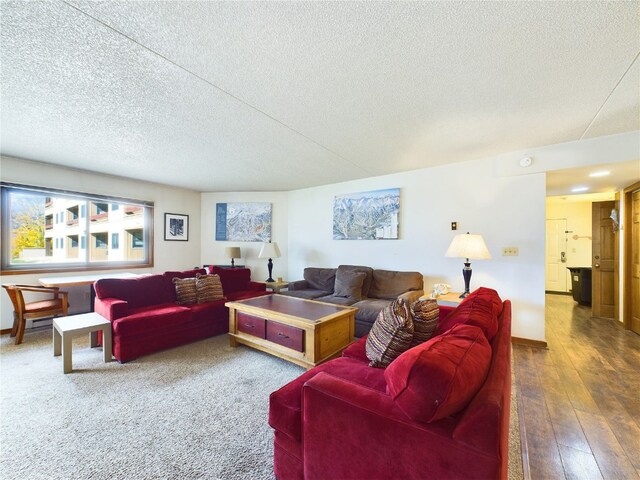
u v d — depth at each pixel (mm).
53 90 1963
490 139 2865
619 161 2738
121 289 3219
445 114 2314
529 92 1976
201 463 1474
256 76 1800
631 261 3750
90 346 3045
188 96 2039
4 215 3490
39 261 3812
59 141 2938
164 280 3641
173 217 5270
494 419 776
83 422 1797
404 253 4094
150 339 2859
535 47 1520
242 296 4062
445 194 3746
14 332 3293
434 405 841
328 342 2535
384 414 972
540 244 3158
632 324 3721
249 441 1639
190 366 2611
